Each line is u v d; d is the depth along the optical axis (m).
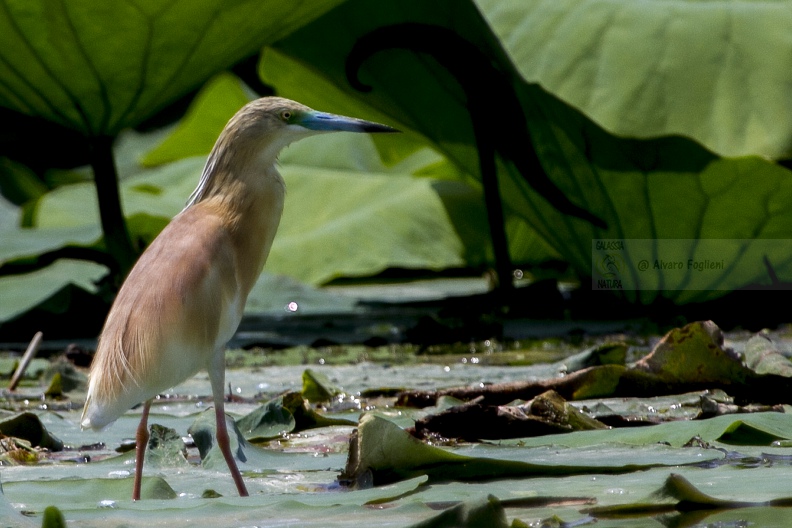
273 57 14.80
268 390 8.80
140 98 12.43
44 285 14.51
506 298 14.22
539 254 19.05
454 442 5.96
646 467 5.09
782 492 4.47
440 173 20.59
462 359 10.53
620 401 7.27
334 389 8.27
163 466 5.75
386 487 4.71
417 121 13.99
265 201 5.66
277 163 5.85
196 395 8.65
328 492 4.79
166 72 12.12
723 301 12.71
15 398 8.74
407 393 7.43
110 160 13.21
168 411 7.86
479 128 13.15
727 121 11.27
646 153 11.68
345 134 23.27
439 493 4.65
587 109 11.48
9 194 27.06
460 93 13.55
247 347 12.29
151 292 4.99
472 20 12.52
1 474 5.59
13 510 4.29
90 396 4.81
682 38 11.60
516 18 12.25
